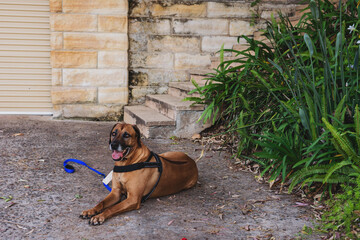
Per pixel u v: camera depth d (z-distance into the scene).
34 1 7.25
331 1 5.79
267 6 7.89
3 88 7.43
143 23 7.50
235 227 3.09
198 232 2.99
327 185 3.72
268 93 5.11
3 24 7.24
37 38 7.37
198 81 7.22
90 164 4.65
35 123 6.85
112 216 3.21
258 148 4.96
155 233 2.95
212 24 7.76
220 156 5.13
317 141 3.57
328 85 3.96
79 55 7.19
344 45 4.53
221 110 5.99
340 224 3.00
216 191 3.88
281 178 4.10
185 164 3.82
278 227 3.10
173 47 7.68
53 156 4.88
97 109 7.41
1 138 5.64
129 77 7.58
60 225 3.02
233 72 5.97
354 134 3.46
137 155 3.37
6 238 2.78
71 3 7.02
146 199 3.51
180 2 7.59
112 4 7.15
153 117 6.21
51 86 7.57
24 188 3.74
